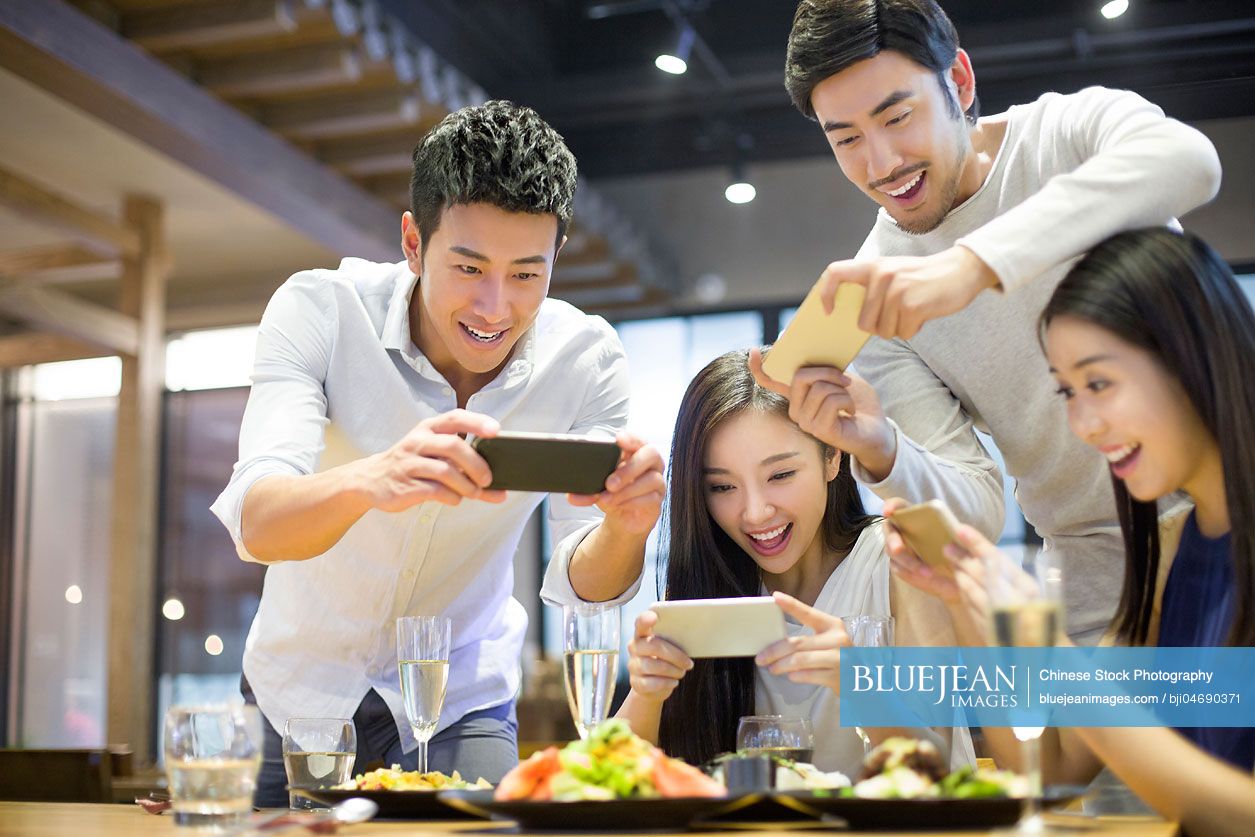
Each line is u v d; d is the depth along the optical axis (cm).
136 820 151
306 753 162
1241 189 635
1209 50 593
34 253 741
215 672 883
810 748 152
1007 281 155
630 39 735
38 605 906
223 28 512
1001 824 118
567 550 204
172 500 893
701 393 200
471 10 671
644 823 117
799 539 197
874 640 160
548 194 185
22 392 922
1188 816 128
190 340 895
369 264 224
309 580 218
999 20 647
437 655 166
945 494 188
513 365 217
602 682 155
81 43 478
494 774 216
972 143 212
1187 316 144
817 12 196
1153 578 160
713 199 840
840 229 816
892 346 226
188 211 729
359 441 216
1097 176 162
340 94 588
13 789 229
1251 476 142
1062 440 211
